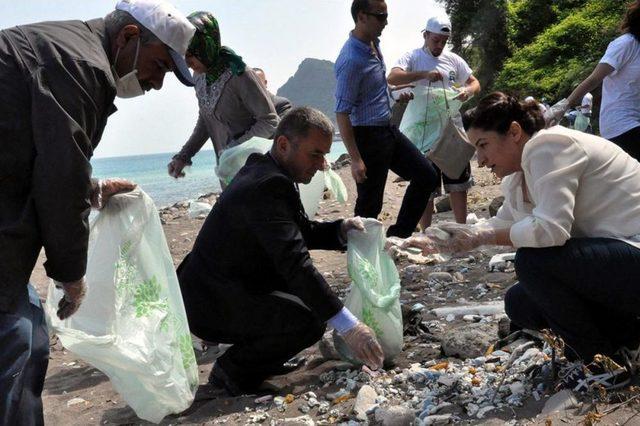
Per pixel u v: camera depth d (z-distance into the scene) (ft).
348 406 11.93
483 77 127.65
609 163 10.51
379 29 19.24
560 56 108.58
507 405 10.81
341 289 19.72
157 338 11.60
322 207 33.53
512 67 114.01
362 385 12.62
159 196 62.95
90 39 9.25
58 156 8.54
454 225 11.22
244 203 12.53
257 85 18.16
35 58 8.69
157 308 11.85
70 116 8.63
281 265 12.28
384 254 13.71
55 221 8.76
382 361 12.23
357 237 13.64
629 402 10.02
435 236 11.23
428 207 24.39
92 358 11.26
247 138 18.52
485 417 10.60
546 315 10.96
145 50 9.70
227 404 12.80
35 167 8.63
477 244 11.08
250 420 11.96
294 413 12.10
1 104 8.54
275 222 12.34
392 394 12.09
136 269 11.88
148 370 11.37
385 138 19.92
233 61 18.06
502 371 11.96
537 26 126.11
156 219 12.15
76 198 8.76
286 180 12.51
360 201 20.51
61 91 8.61
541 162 10.39
